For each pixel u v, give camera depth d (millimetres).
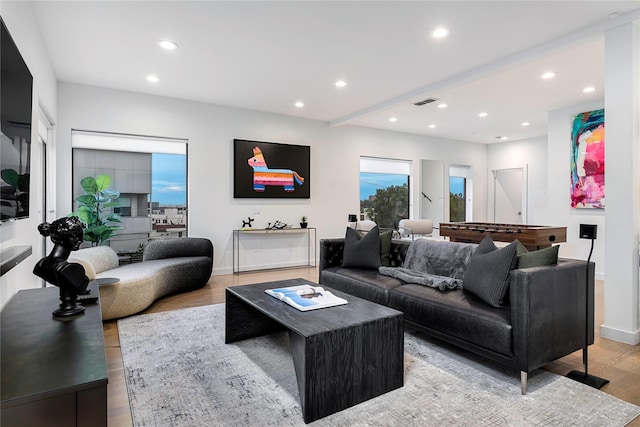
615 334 2992
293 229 6129
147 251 4691
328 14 2949
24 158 2225
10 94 1896
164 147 5344
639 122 2951
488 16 2961
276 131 6180
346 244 4020
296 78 4441
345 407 1986
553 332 2209
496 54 3713
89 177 4633
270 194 6070
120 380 2303
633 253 2914
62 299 1666
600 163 5227
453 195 8625
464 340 2451
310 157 6512
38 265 1660
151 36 3342
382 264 3828
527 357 2092
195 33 3283
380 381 2121
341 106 5711
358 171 7090
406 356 2643
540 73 4223
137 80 4527
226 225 5758
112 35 3320
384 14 2939
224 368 2457
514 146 8469
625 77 2930
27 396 936
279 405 2012
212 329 3199
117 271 3854
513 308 2162
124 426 1826
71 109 4637
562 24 3086
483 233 5285
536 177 8062
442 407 1989
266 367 2475
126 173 5359
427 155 8016
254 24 3111
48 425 976
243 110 5863
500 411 1943
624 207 2949
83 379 1019
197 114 5480
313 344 1885
